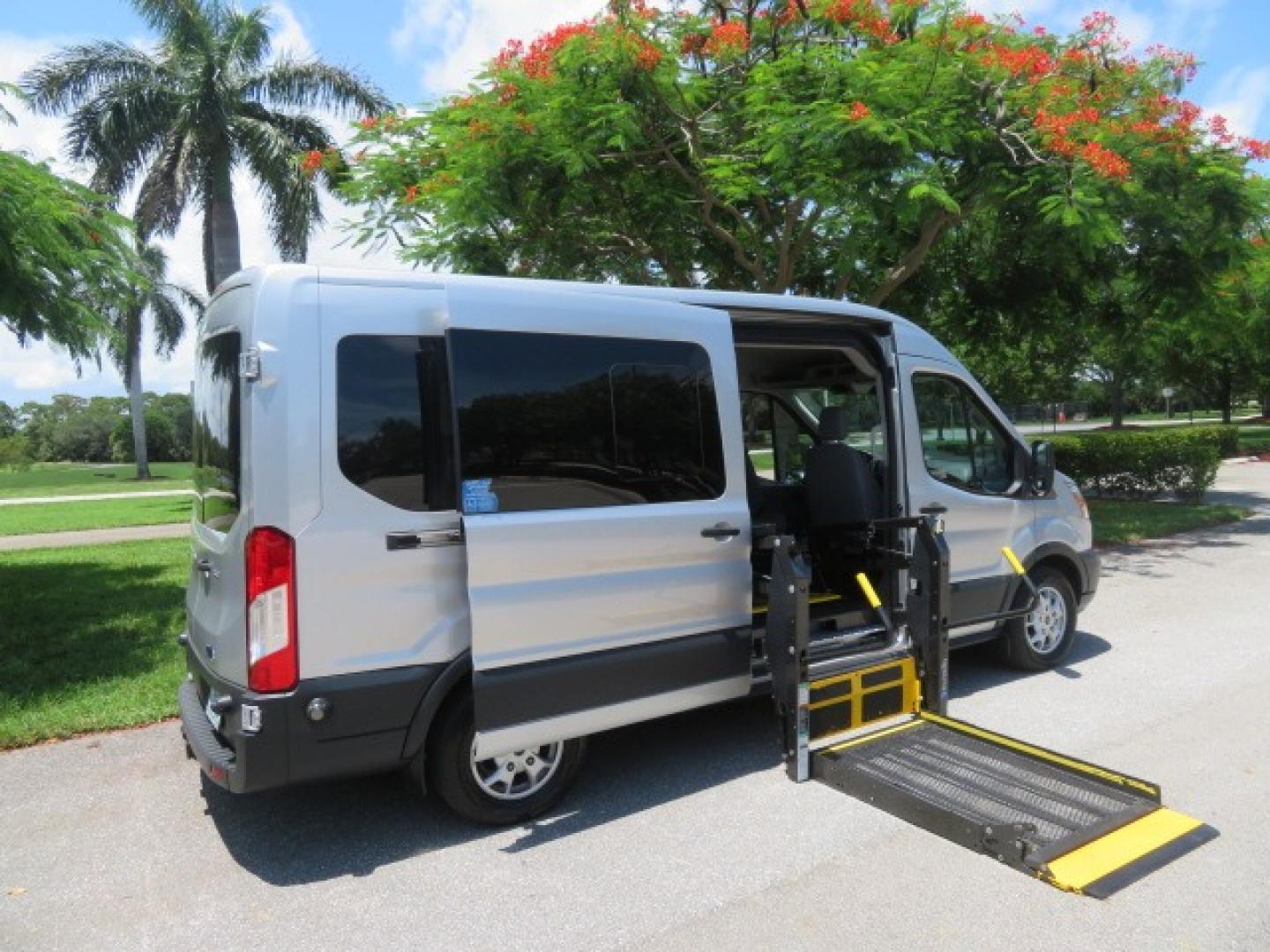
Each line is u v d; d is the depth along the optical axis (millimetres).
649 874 3670
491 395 3875
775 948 3146
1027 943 3135
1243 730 5109
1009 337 14266
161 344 29344
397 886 3617
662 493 4340
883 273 12422
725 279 12680
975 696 5777
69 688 6051
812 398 6676
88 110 19281
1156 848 3717
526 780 4184
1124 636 7277
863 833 3979
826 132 8477
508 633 3838
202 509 4223
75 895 3590
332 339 3611
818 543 5918
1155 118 9984
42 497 24875
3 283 7562
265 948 3213
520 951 3168
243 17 19641
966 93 9438
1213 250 11297
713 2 10141
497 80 9508
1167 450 16391
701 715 5523
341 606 3566
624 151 9156
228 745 3725
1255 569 10211
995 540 5883
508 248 11141
